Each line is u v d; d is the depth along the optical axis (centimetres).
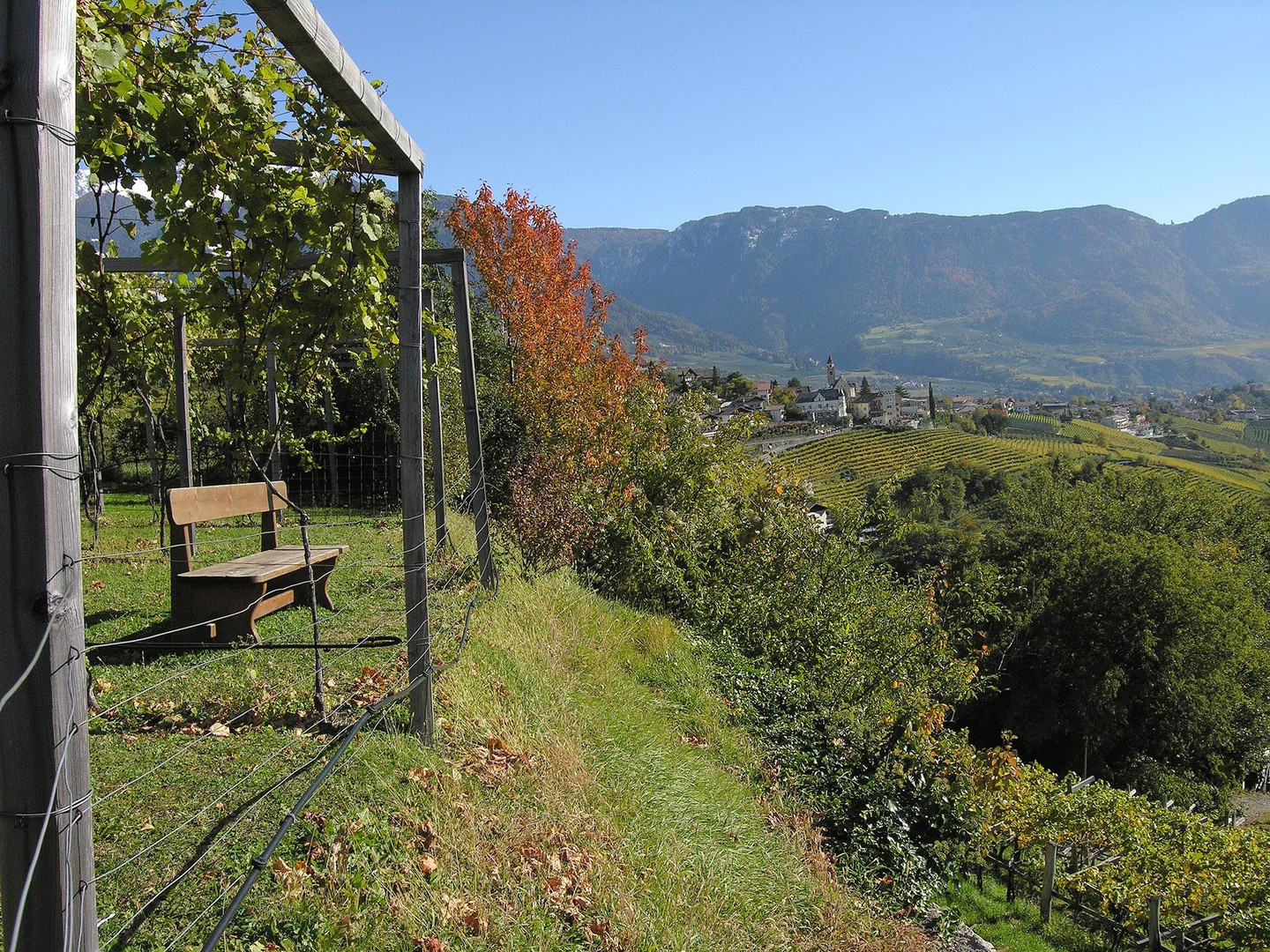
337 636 608
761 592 1197
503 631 670
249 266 435
